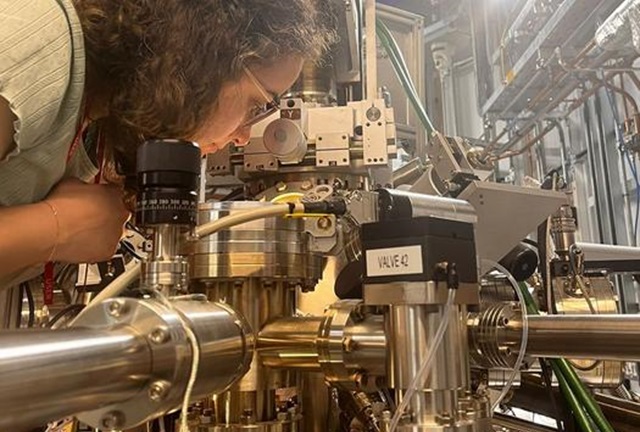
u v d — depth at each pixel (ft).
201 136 2.41
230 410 2.36
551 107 9.09
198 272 2.38
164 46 2.06
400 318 1.86
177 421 2.21
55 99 1.87
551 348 2.24
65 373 1.12
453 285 1.78
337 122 3.85
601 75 7.95
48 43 1.83
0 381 0.99
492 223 3.20
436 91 13.17
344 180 3.97
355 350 2.13
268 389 2.41
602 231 9.09
